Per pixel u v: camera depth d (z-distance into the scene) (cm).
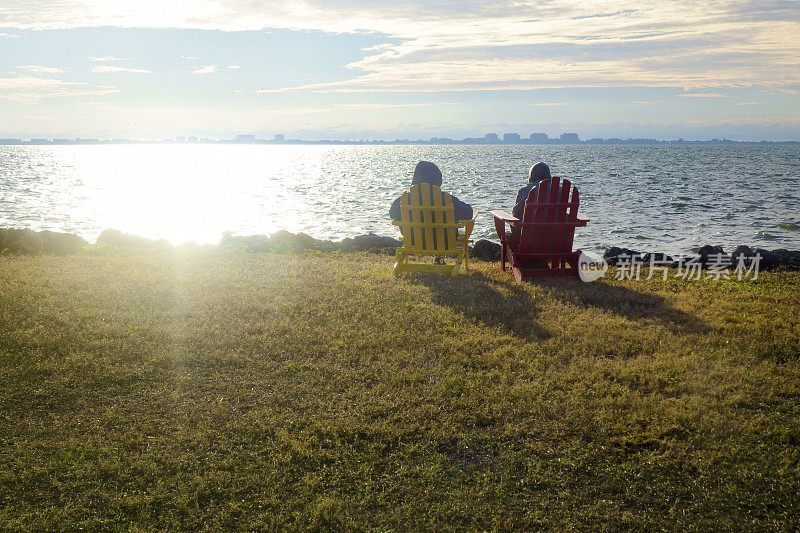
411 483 358
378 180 6488
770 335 597
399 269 909
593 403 448
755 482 356
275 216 2938
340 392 479
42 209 3284
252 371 520
